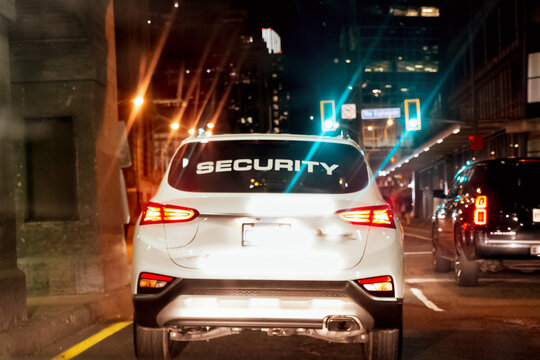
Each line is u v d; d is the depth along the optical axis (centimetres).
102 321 752
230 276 416
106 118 977
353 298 418
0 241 588
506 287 983
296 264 419
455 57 5262
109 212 968
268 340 602
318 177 450
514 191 900
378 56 9900
